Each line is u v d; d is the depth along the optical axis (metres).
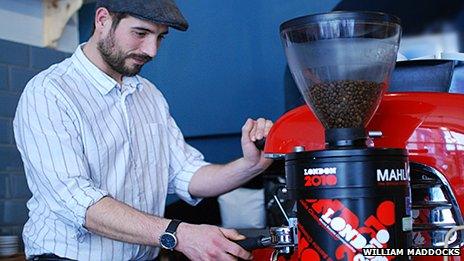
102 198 1.35
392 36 0.91
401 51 2.00
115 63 1.50
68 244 1.49
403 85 1.26
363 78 0.90
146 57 1.50
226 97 2.16
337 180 0.86
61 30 3.12
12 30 3.03
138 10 1.43
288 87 2.02
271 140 1.17
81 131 1.47
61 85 1.48
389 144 1.07
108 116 1.55
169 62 2.27
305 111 1.15
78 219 1.36
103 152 1.51
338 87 0.90
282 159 1.24
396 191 0.86
